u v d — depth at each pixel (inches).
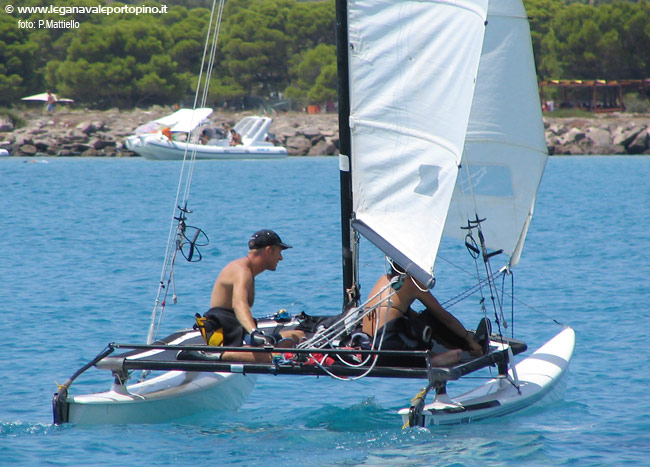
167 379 1224.2
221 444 1043.3
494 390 1192.2
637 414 1158.3
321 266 2568.9
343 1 1176.8
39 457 984.9
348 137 1222.3
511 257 1299.2
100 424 1107.9
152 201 5103.3
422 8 1093.1
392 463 972.6
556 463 971.3
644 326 1723.7
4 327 1697.8
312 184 6619.1
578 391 1278.3
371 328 1133.7
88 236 3376.0
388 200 1123.3
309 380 1379.2
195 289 2180.1
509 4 1229.7
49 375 1357.0
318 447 1036.5
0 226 3700.8
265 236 1167.6
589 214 4328.3
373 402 1243.2
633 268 2522.1
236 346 1138.7
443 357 1104.8
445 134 1056.8
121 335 1652.3
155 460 983.6
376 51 1131.3
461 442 1046.4
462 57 1048.2
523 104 1251.2
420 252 1061.1
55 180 6914.4
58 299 2014.0
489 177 1283.2
